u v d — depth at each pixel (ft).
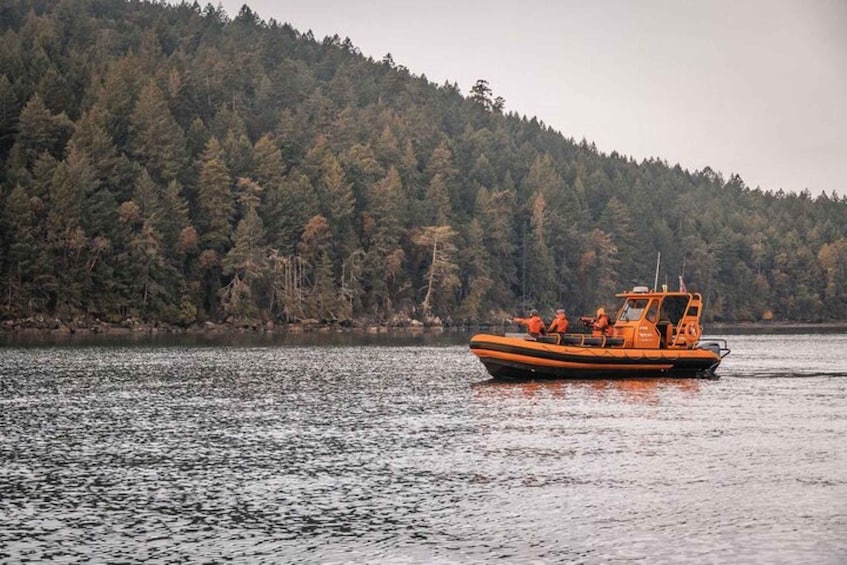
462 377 151.84
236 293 423.23
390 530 53.16
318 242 474.49
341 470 69.77
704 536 51.67
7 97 444.55
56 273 374.22
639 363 146.20
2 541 51.11
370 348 259.80
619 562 47.34
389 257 500.74
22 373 156.35
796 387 135.64
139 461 73.56
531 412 104.12
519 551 49.11
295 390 129.18
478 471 69.15
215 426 92.79
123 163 422.41
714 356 150.00
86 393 123.85
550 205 649.20
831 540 50.83
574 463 72.18
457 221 576.61
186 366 176.55
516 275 616.39
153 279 402.31
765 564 46.93
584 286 632.38
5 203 371.97
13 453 77.20
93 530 53.26
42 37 593.42
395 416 100.53
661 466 70.90
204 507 58.49
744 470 69.31
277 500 60.23
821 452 77.10
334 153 596.29
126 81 513.45
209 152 465.47
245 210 459.73
